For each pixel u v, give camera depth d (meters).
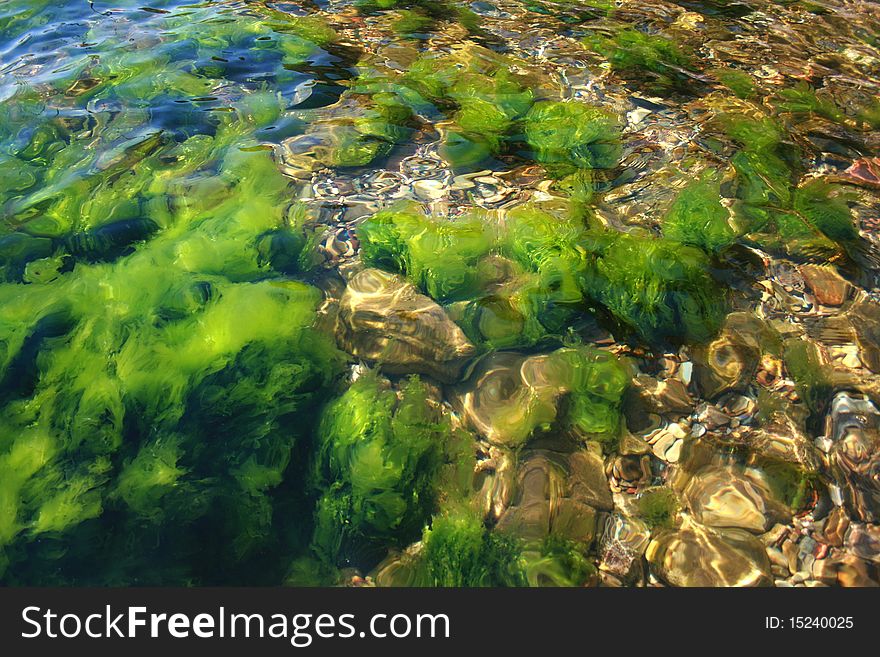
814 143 4.59
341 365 3.04
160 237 3.65
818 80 5.39
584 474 2.65
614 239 3.57
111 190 4.04
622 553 2.42
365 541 2.46
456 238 3.61
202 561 2.37
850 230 3.76
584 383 2.94
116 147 4.47
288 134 4.66
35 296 3.23
